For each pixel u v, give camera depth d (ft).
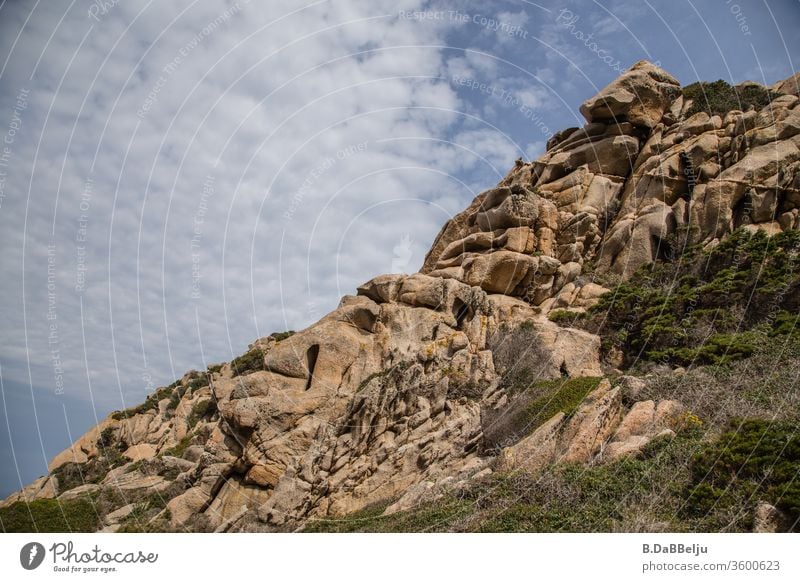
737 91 126.11
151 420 126.72
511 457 62.75
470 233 122.31
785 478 44.93
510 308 98.63
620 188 121.08
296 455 76.13
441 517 55.21
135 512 78.23
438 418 77.92
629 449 56.65
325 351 86.69
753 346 72.95
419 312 93.20
